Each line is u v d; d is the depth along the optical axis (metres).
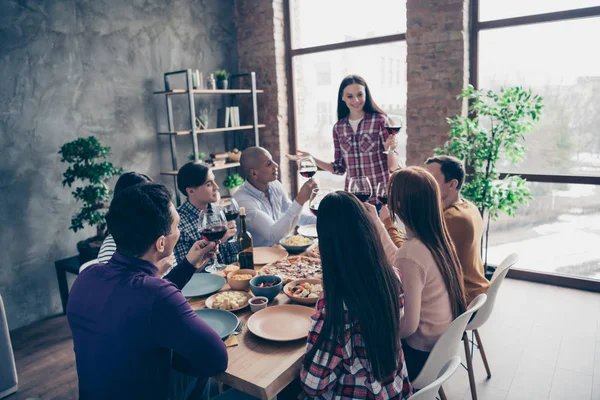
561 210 3.66
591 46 3.38
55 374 2.73
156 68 4.20
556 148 3.62
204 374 1.26
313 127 4.96
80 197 3.31
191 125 4.14
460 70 3.70
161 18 4.22
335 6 4.58
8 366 2.50
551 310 3.22
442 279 1.62
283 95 4.97
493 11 3.70
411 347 1.73
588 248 3.59
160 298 1.16
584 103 3.47
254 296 1.74
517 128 3.14
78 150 3.27
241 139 5.18
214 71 4.81
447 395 2.31
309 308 1.61
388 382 1.29
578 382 2.37
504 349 2.72
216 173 4.84
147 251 1.26
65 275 3.53
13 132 3.27
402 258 1.60
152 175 4.25
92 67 3.71
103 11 3.75
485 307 1.94
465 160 3.83
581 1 3.36
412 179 1.60
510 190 3.19
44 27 3.38
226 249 2.39
